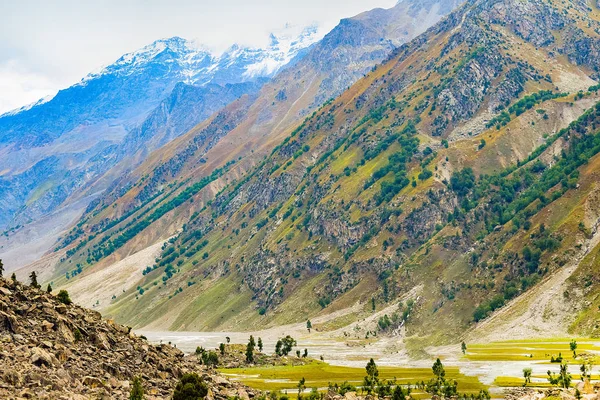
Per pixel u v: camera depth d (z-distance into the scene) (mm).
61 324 118562
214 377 144000
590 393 129125
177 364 141625
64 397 87250
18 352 99750
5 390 84250
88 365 109438
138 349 133500
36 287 140875
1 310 112250
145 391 111062
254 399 136250
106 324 138250
